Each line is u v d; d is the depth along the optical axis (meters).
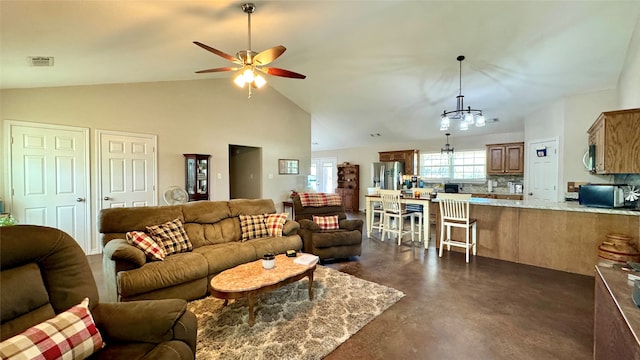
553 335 2.16
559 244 3.64
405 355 1.94
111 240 2.79
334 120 7.60
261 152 6.50
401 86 5.31
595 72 4.12
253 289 2.26
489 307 2.60
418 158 8.30
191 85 5.35
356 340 2.10
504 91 4.99
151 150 4.85
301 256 2.96
